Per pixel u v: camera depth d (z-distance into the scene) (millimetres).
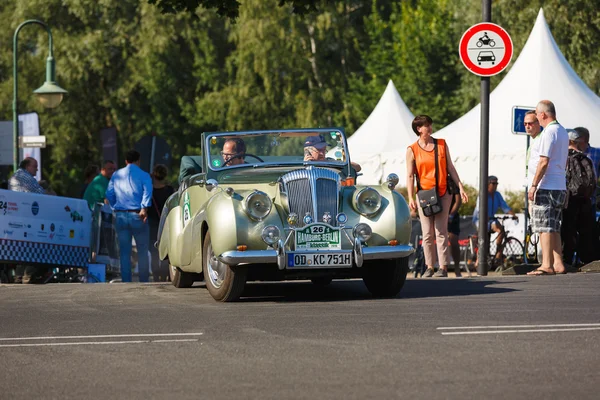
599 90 100625
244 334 16312
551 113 28812
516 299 20812
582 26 100250
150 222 40375
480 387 11570
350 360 13531
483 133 33125
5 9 135250
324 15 122312
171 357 14188
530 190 29156
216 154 25125
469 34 33281
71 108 132625
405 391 11445
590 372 12344
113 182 38062
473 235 46344
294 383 12078
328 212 22031
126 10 131750
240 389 11812
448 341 14922
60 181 139625
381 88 121625
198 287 27438
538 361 13102
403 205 22484
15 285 28781
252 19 124000
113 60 134125
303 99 125375
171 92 134625
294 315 18875
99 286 27906
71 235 39438
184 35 129750
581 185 32531
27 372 13289
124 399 11438
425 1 124625
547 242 29031
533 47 60031
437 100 117188
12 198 37312
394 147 68062
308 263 21703
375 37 126375
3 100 130125
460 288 24141
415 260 46625
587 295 21453
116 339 16109
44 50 129375
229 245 21578
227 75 134875
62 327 17891
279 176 22875
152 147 62875
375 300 21672
